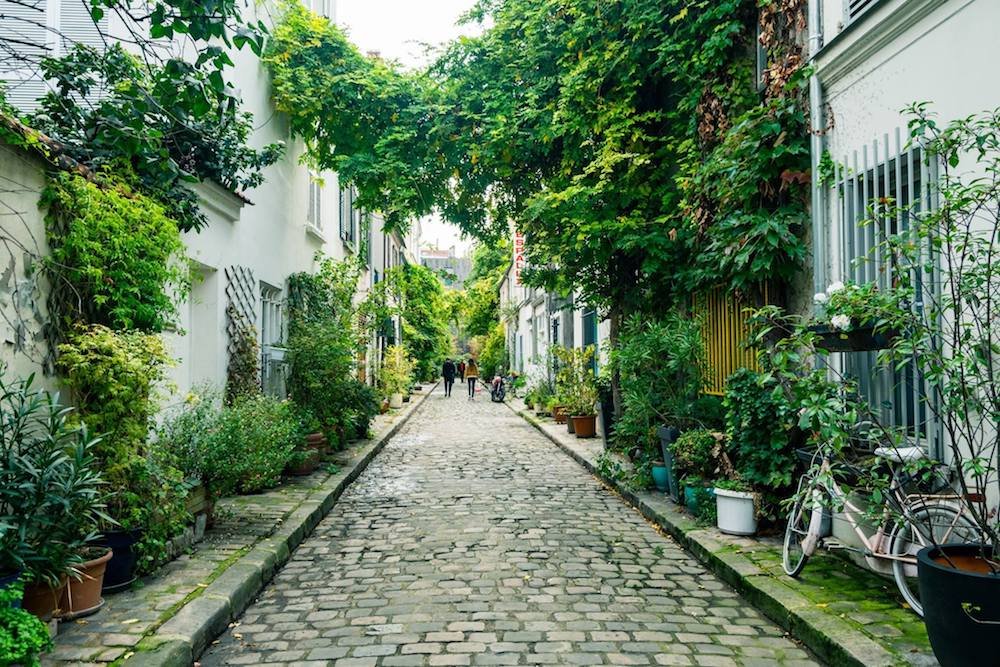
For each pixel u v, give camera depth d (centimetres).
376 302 1359
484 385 4362
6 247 395
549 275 1042
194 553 529
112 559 434
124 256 484
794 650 385
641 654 379
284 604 464
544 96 1030
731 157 629
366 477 974
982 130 391
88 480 371
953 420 354
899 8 461
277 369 1029
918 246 373
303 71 1040
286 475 893
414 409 2206
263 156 771
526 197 1130
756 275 620
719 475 641
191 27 373
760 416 577
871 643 354
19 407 367
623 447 977
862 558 492
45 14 654
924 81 452
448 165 1116
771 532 589
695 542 577
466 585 502
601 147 922
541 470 1041
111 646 352
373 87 1044
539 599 471
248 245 910
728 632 412
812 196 585
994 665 292
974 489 406
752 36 721
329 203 1484
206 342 778
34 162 421
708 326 834
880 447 424
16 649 284
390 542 627
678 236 801
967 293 352
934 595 311
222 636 407
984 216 398
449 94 1072
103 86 568
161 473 484
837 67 551
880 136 498
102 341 445
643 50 858
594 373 1430
